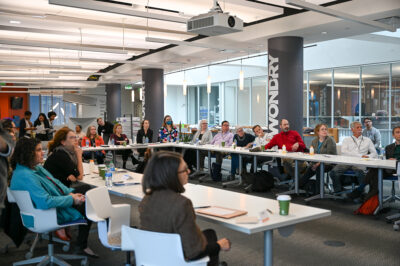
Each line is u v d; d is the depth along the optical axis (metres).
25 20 7.75
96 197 3.04
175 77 20.48
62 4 5.61
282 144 7.30
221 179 8.38
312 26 7.45
